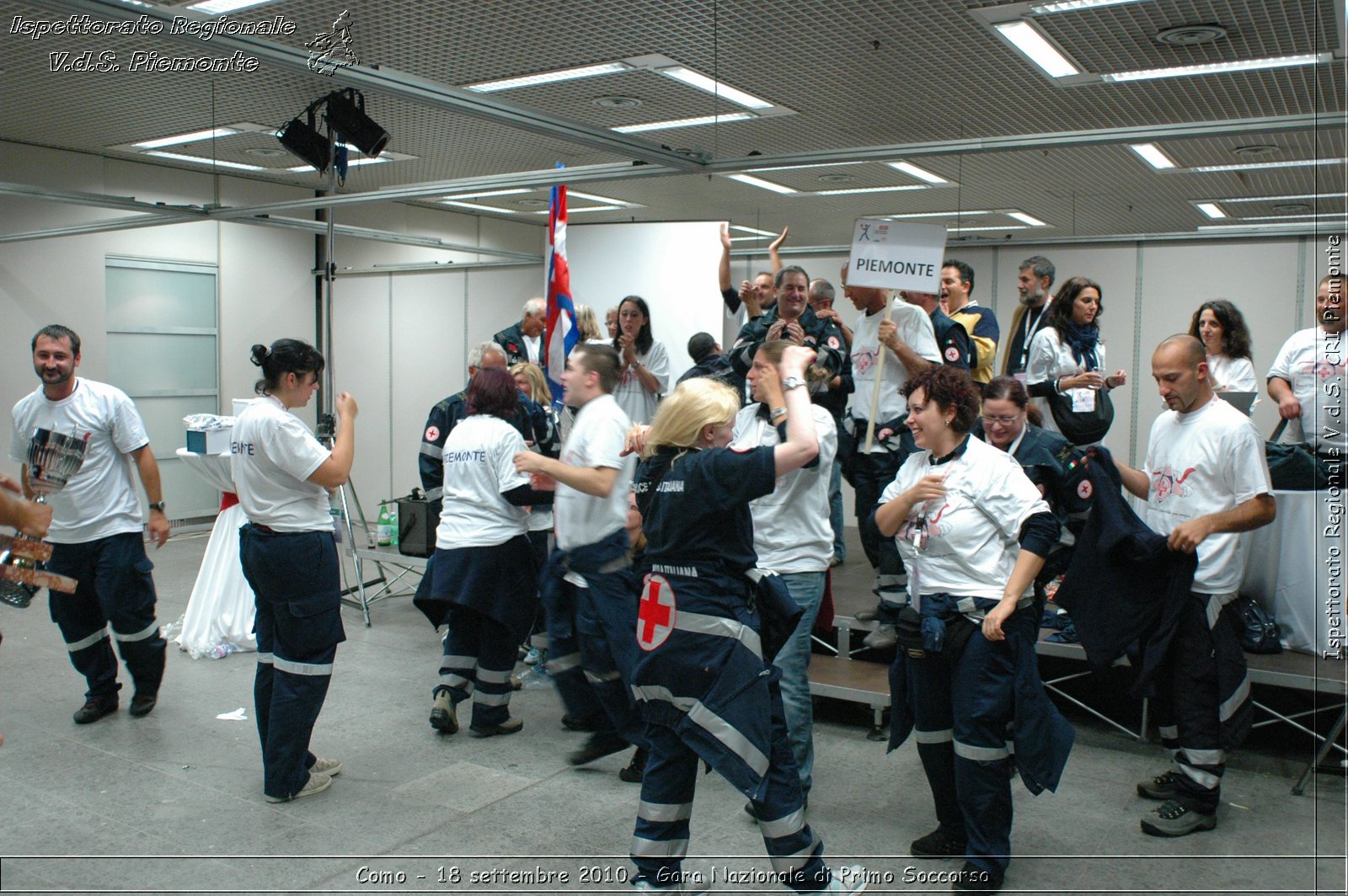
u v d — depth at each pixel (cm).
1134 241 712
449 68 657
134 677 512
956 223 1247
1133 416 721
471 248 1133
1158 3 523
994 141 496
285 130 610
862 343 511
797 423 283
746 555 293
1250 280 679
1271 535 468
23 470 479
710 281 816
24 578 312
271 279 1134
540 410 564
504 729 491
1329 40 570
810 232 1334
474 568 464
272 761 406
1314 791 411
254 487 395
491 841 375
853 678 491
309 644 403
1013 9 538
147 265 1021
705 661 284
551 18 555
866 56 623
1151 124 772
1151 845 366
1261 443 370
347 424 416
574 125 504
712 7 539
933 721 348
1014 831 379
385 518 784
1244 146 796
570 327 588
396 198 643
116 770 441
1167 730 411
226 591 627
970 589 330
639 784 430
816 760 456
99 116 799
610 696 401
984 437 466
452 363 1062
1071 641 478
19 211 916
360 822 391
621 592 400
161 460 1052
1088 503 392
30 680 568
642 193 1072
